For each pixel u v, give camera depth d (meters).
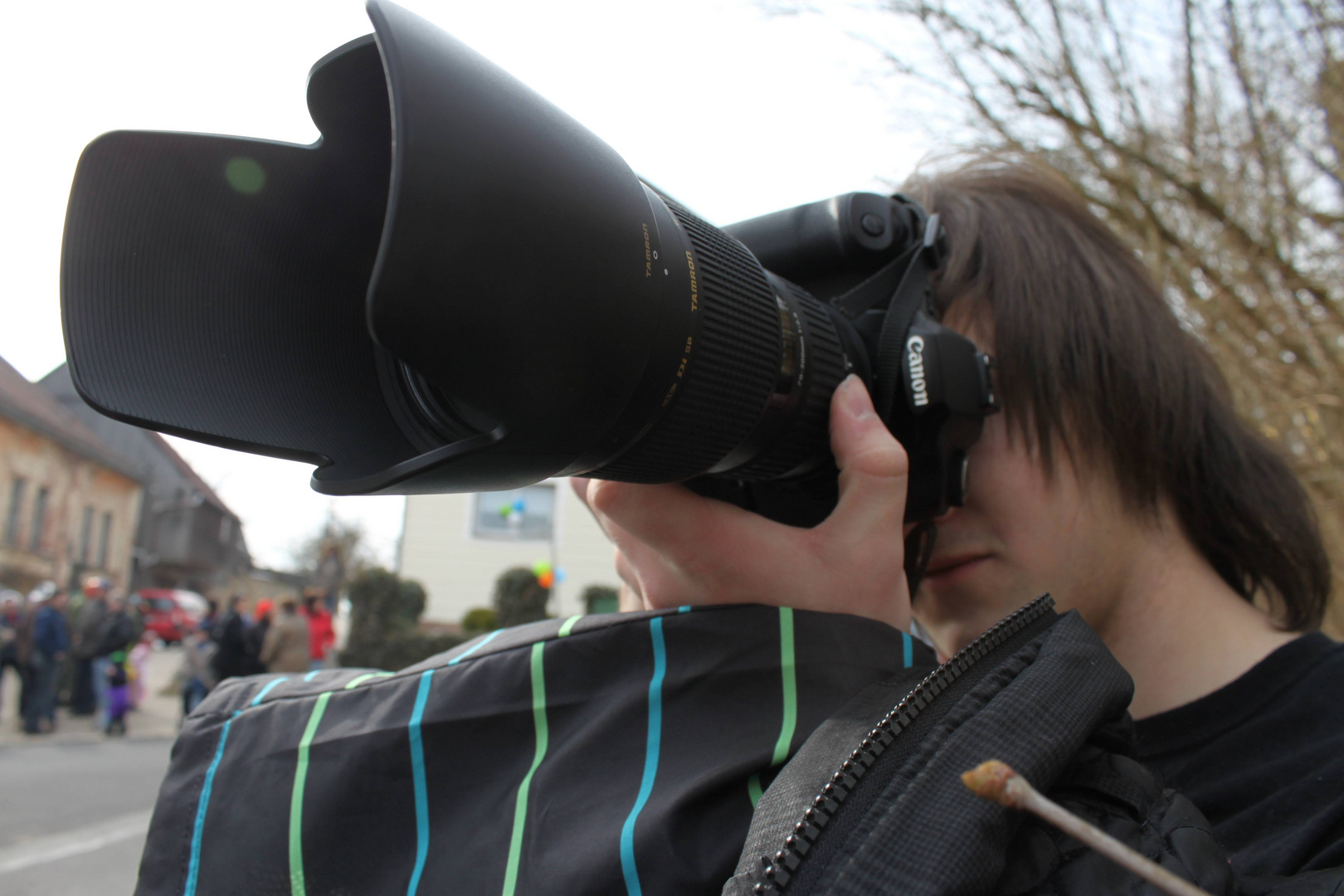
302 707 0.77
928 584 0.98
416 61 0.52
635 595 0.92
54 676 9.20
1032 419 0.93
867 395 0.86
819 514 0.95
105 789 6.31
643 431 0.69
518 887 0.62
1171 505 0.95
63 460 24.06
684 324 0.70
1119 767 0.56
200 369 0.72
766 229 1.08
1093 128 3.29
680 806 0.59
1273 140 3.00
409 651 10.25
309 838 0.71
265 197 0.77
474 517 13.84
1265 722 0.79
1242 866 0.69
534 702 0.71
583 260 0.60
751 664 0.68
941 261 1.01
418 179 0.51
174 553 32.53
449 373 0.55
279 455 0.73
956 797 0.48
